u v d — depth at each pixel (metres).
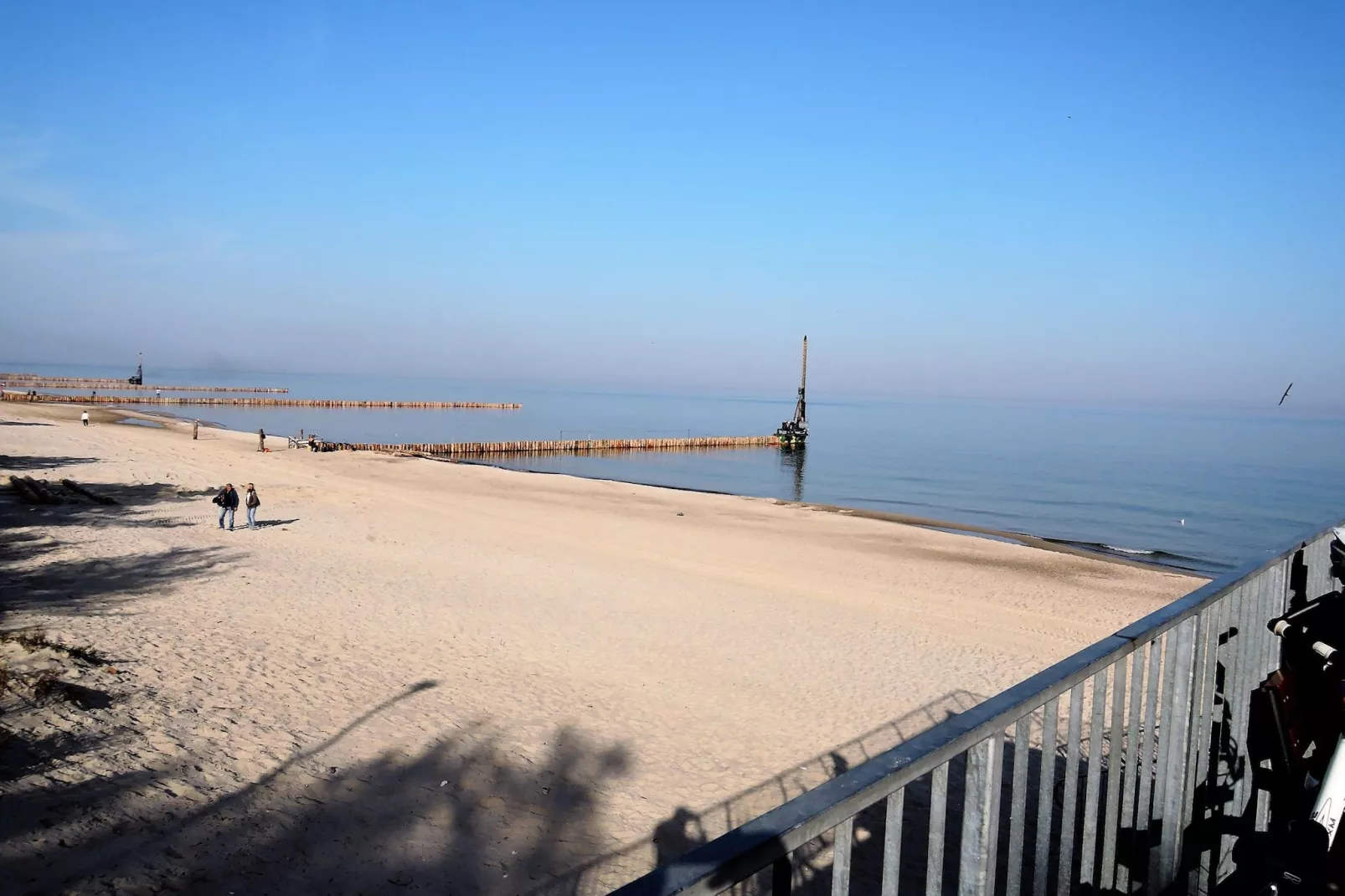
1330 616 3.20
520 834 7.96
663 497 40.59
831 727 11.51
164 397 140.62
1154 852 3.24
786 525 33.22
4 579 15.41
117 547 19.42
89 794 7.47
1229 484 57.66
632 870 7.53
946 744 1.91
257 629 13.69
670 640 15.52
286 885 6.66
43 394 116.19
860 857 7.64
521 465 63.97
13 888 5.99
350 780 8.60
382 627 14.66
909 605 19.89
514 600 17.66
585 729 10.80
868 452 84.19
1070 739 2.68
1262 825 3.55
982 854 2.09
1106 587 23.67
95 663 10.74
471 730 10.33
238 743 9.09
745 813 8.79
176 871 6.61
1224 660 3.73
